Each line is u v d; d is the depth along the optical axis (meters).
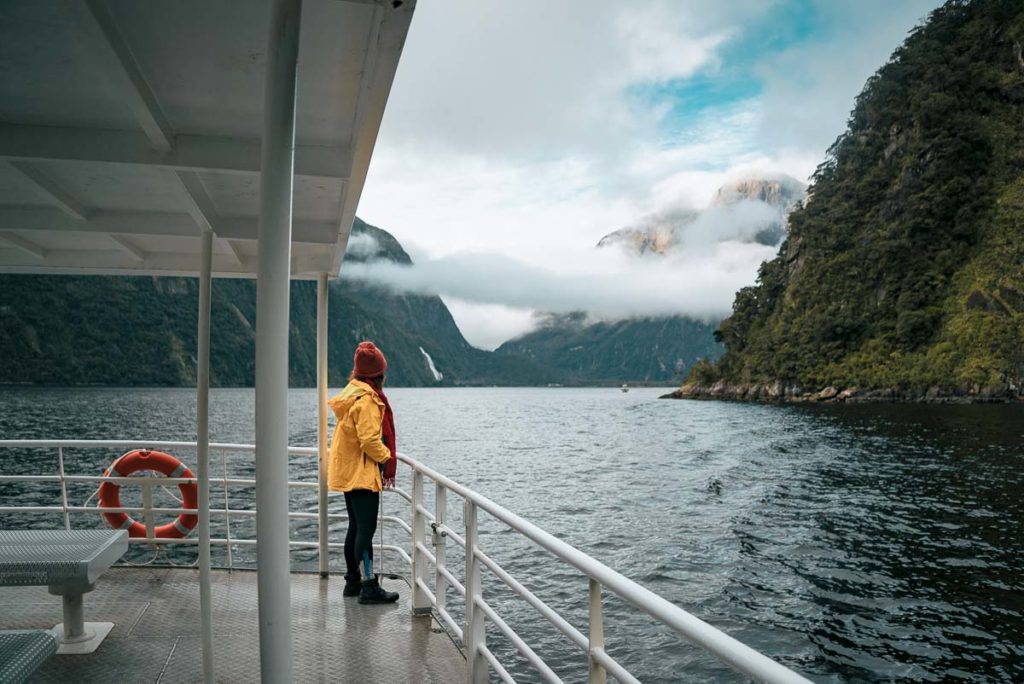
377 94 1.93
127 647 3.74
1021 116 121.75
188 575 4.99
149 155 2.31
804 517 25.08
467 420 88.50
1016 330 105.75
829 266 135.12
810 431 64.00
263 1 1.53
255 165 2.36
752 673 1.09
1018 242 111.81
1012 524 24.00
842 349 126.06
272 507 1.57
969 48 131.62
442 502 3.77
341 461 4.34
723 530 22.69
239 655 3.65
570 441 56.25
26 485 27.42
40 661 2.12
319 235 3.67
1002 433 57.66
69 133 2.28
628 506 26.86
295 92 1.51
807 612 14.80
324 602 4.49
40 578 3.20
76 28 1.58
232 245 3.99
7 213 3.24
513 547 18.52
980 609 15.05
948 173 123.12
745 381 141.38
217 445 5.24
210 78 1.92
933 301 118.94
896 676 11.73
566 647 11.52
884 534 22.41
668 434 63.25
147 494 5.19
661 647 11.76
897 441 53.19
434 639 3.90
